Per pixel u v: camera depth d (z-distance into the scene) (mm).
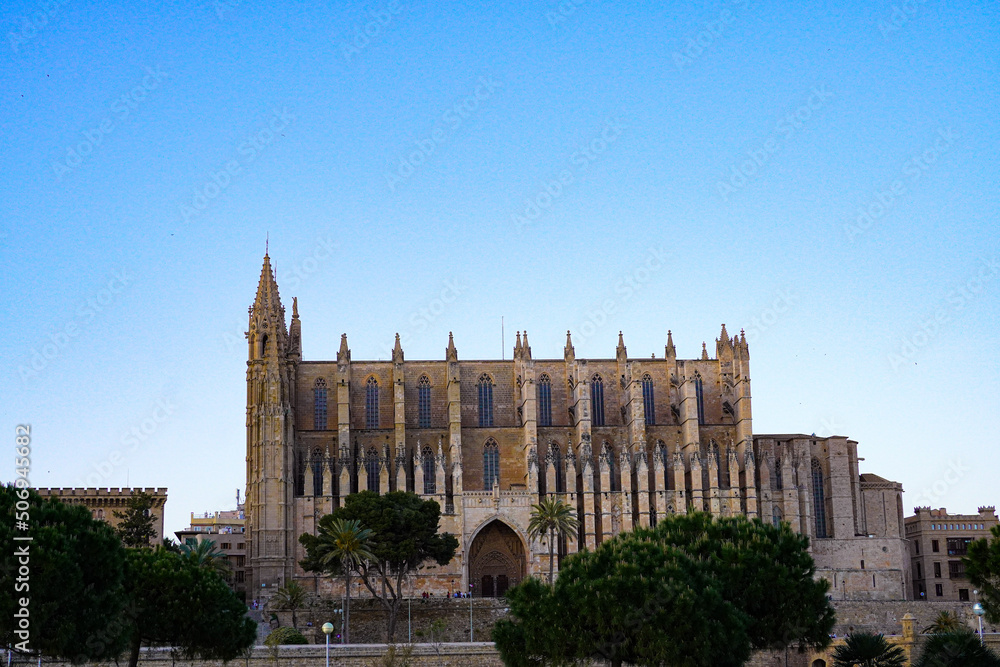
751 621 90188
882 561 192375
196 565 104250
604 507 187000
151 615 98375
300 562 166250
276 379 183500
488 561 187125
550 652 88938
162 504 175250
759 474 196125
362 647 116250
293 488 184500
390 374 196375
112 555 82562
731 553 94188
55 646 76312
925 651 93875
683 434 196375
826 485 199500
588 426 191875
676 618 84938
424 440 194000
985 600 87938
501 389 199500
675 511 189625
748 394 195625
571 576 92688
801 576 94750
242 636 102688
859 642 99500
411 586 178625
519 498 185000
